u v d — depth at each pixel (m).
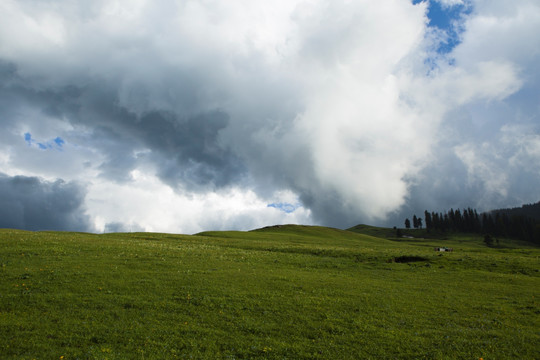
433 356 16.92
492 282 35.66
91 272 31.28
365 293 28.73
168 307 22.98
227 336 18.86
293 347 17.61
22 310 21.48
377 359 16.62
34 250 40.44
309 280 33.03
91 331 18.72
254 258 47.38
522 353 17.45
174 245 59.72
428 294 29.47
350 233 171.38
